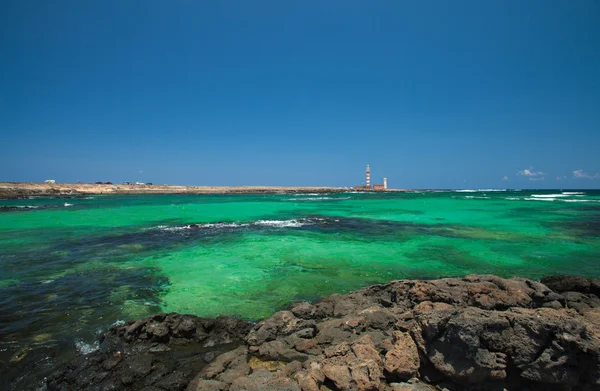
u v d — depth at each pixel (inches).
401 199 2613.2
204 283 466.6
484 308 313.9
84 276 492.4
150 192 3681.1
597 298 373.4
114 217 1233.4
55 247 685.9
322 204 2020.2
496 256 617.3
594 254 630.5
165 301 402.3
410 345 233.8
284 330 301.0
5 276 489.7
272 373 231.0
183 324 310.3
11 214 1311.5
